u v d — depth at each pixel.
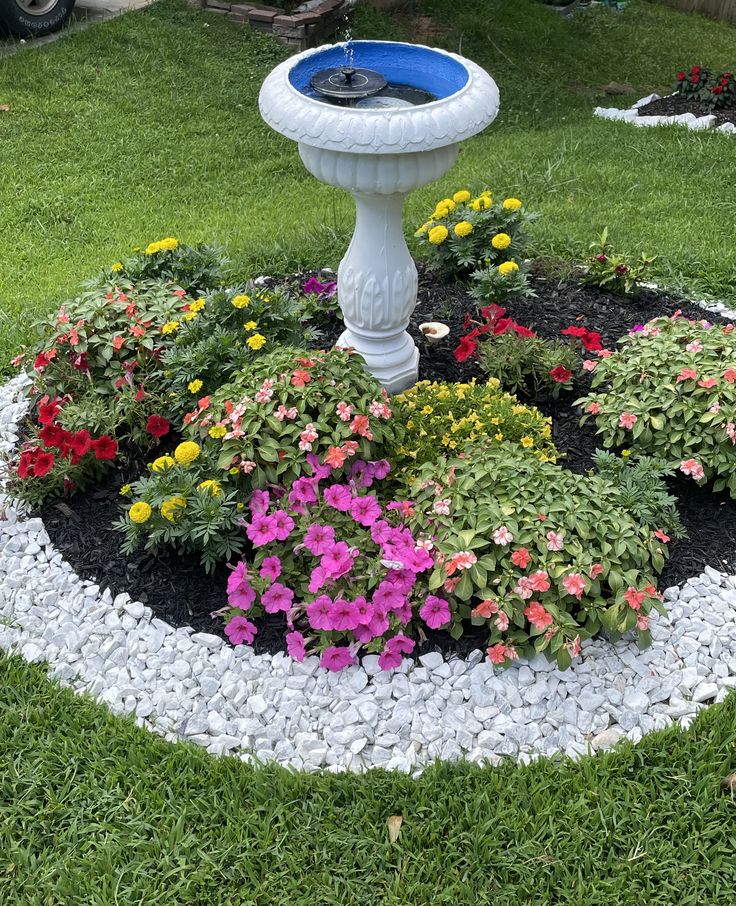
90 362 4.05
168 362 3.80
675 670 3.04
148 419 3.79
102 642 3.20
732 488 3.51
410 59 3.83
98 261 5.94
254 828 2.62
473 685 2.97
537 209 6.28
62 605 3.32
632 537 3.10
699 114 8.60
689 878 2.49
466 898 2.45
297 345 4.09
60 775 2.79
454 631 3.06
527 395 4.14
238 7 9.72
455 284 5.00
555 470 3.30
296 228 6.05
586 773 2.72
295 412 3.30
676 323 4.14
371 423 3.38
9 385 4.45
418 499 3.29
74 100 8.28
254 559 3.34
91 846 2.60
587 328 4.62
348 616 2.97
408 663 3.01
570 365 4.11
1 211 6.59
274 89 3.43
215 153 7.80
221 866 2.54
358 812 2.65
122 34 9.28
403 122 3.16
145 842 2.59
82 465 3.67
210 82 8.89
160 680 3.06
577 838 2.57
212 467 3.38
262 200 7.05
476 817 2.63
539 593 3.02
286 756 2.84
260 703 2.94
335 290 4.76
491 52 10.83
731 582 3.31
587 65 11.16
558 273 5.09
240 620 3.04
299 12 9.73
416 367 4.18
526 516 3.11
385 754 2.83
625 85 10.59
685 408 3.61
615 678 3.00
